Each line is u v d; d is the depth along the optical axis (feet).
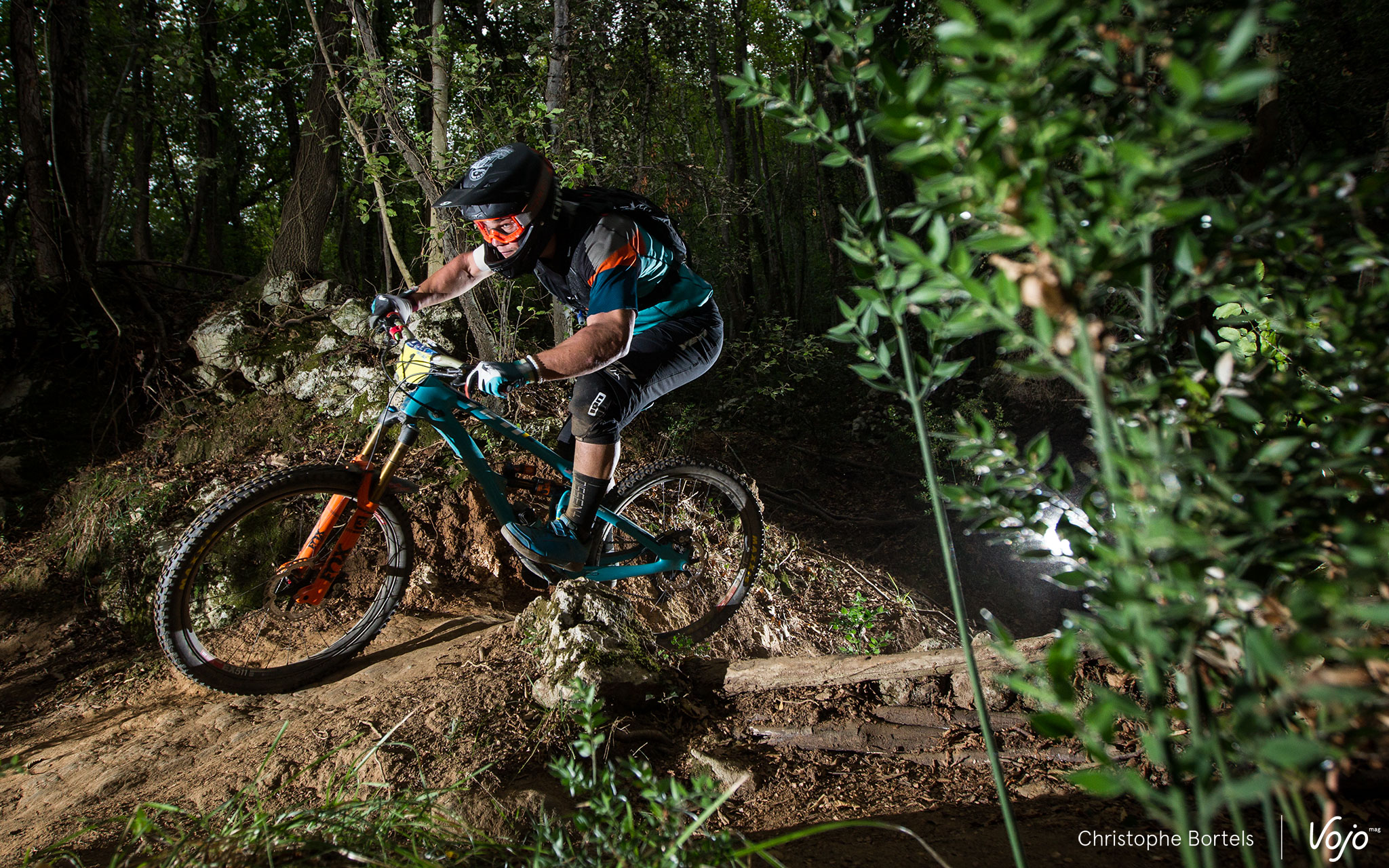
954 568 3.60
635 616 9.50
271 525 12.98
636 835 5.03
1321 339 3.48
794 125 3.71
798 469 24.39
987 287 2.71
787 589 14.80
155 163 41.39
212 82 32.89
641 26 18.69
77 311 18.01
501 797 6.89
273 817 5.76
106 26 22.25
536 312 18.07
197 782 7.71
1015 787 7.07
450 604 12.56
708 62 24.07
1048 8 2.15
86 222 18.94
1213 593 2.77
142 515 13.55
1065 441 24.86
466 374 8.75
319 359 17.17
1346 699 2.24
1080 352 2.60
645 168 18.67
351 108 15.83
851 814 6.97
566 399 16.75
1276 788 2.60
